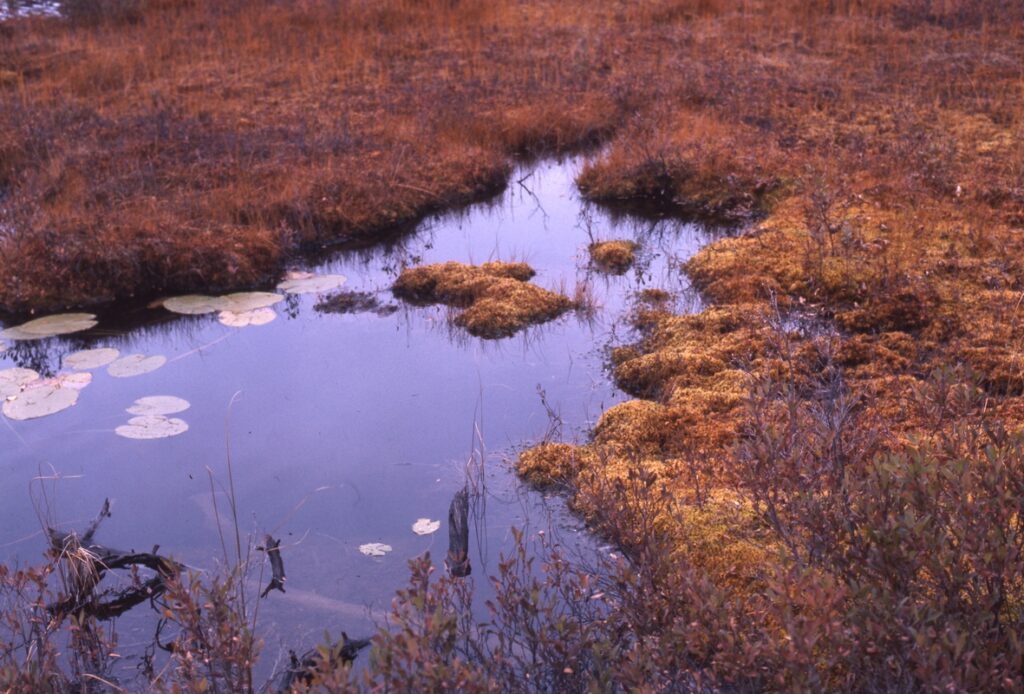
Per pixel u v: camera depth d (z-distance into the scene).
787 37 13.20
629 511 3.96
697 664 3.09
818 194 7.21
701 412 5.22
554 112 10.59
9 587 3.98
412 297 7.18
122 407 5.64
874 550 2.80
